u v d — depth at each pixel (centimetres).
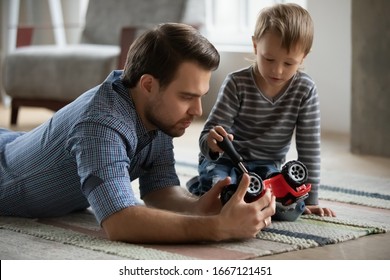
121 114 179
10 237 185
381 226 198
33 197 200
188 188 229
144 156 199
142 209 172
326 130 392
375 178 271
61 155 188
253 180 181
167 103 175
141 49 176
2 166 204
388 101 318
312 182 216
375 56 320
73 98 420
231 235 173
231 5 459
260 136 218
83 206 210
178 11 432
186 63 171
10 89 437
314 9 388
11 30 516
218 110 216
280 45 199
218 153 201
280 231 191
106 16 461
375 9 317
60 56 421
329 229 195
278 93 214
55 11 504
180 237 172
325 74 388
